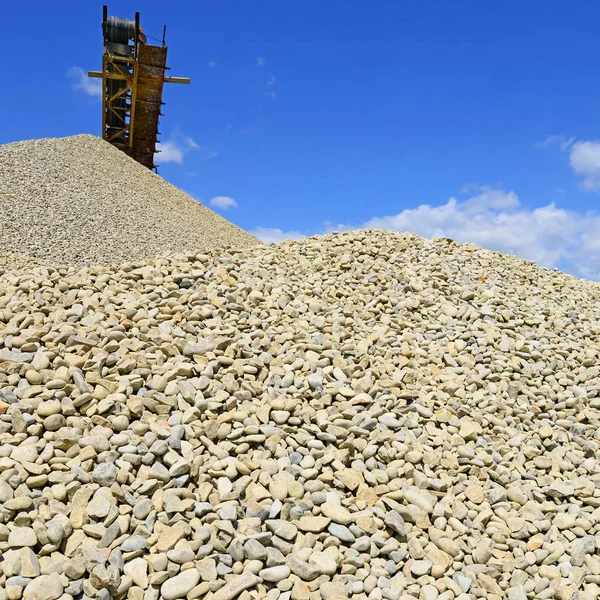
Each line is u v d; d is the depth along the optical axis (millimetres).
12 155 17375
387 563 3758
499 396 5555
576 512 4445
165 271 6539
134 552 3395
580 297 8430
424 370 5645
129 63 23766
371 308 6449
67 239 13344
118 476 3750
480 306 7148
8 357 4453
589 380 6047
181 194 23266
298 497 3961
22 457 3689
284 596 3367
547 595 3832
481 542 4055
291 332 5637
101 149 22109
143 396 4434
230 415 4395
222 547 3549
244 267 7055
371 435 4562
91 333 4895
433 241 9227
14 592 3018
